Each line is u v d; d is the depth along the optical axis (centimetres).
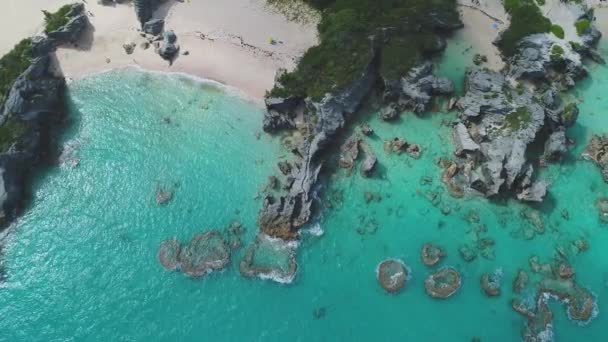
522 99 5672
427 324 4731
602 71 6166
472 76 5859
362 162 5531
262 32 6372
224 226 5234
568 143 5647
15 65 5991
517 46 6091
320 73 5769
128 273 5019
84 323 4775
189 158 5628
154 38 6391
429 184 5412
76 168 5609
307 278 4975
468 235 5138
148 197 5412
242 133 5753
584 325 4709
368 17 6134
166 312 4828
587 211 5275
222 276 4994
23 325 4775
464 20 6469
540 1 6431
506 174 5238
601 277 4934
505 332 4678
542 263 4984
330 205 5306
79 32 6397
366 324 4744
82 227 5275
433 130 5750
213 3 6575
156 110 5941
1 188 5272
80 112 5959
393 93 5834
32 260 5106
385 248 5100
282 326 4756
